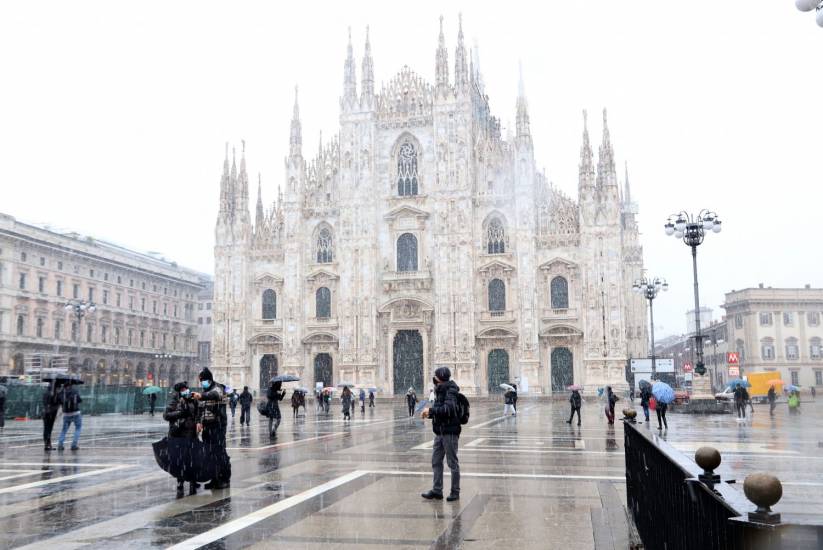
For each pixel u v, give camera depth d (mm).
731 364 58219
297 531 12414
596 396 81688
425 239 89375
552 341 85438
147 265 119000
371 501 15281
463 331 85812
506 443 29094
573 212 87062
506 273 87125
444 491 16609
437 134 88875
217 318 92875
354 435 34000
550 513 13930
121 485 17594
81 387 56219
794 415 50750
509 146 89250
